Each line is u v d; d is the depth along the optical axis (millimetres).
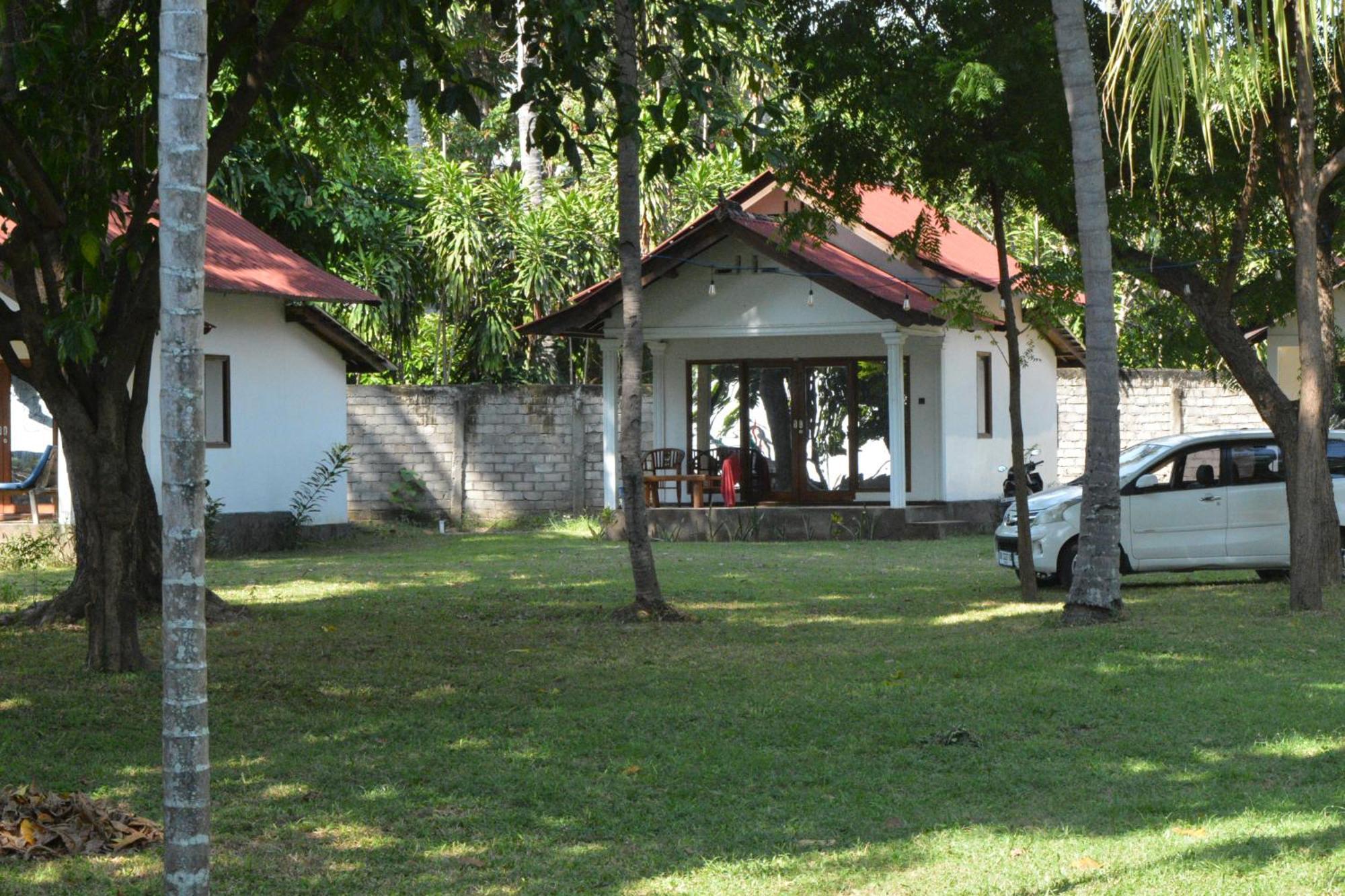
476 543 23281
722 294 24250
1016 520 15484
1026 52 13984
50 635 12258
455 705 8930
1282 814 6145
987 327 15586
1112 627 11578
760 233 23141
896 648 11125
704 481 24531
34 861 5656
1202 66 9555
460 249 28594
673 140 10547
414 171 30672
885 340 23297
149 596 13328
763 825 6176
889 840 5906
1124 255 15648
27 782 6926
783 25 14414
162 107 3857
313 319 23328
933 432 25156
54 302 10219
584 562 19312
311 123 12438
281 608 14078
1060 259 15367
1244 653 10258
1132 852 5641
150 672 10297
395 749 7684
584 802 6566
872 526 23391
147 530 13430
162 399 3893
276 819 6285
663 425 26391
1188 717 8156
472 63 13977
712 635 12086
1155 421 27562
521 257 29188
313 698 9219
